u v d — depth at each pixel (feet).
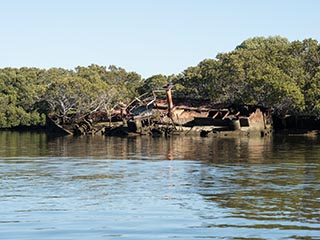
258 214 65.46
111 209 68.54
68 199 75.56
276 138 248.93
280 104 306.55
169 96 289.94
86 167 117.60
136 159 137.49
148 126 280.10
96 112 326.44
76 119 319.47
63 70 534.37
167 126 276.41
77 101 379.55
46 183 91.61
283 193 80.23
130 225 60.23
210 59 373.40
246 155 148.46
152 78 465.06
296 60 337.72
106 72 577.84
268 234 56.24
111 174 104.37
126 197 77.05
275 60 346.95
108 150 171.83
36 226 59.77
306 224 60.34
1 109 401.70
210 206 70.23
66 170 111.55
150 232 57.26
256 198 76.02
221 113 301.22
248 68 334.65
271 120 301.43
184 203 72.38
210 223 60.95
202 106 316.81
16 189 84.74
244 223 60.90
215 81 339.98
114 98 408.46
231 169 112.27
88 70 545.03
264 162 127.34
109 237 55.42
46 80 481.46
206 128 276.21
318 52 351.67
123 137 266.16
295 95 296.71
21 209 68.54
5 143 215.92
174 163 126.11
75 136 283.59
